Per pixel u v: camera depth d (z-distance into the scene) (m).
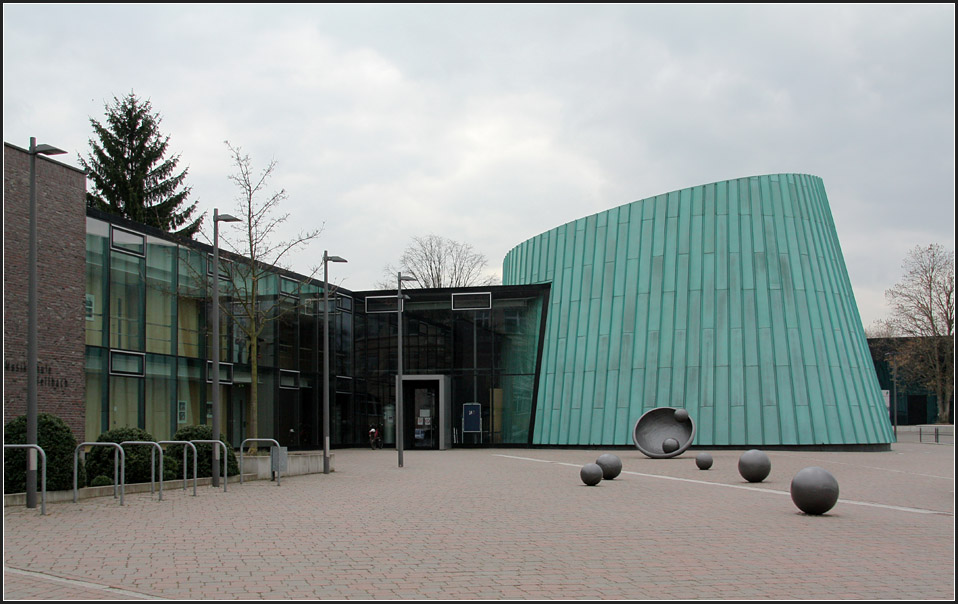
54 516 14.40
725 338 38.38
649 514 14.82
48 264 23.86
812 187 41.41
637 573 9.25
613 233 42.38
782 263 38.88
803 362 37.53
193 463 20.09
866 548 10.97
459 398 44.81
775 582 8.75
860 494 18.53
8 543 11.34
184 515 14.64
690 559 10.13
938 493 18.77
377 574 9.16
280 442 38.69
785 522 13.67
